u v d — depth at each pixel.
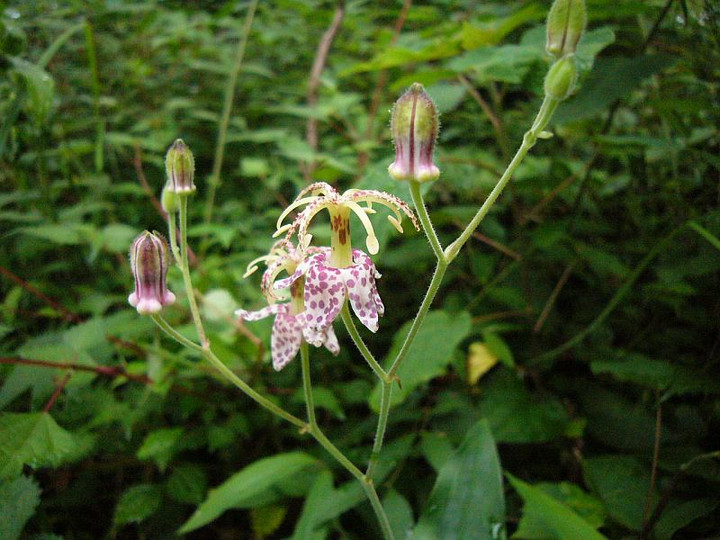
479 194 0.22
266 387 0.19
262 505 0.16
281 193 0.25
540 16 0.16
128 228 0.19
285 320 0.12
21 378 0.14
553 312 0.20
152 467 0.18
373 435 0.18
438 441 0.16
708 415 0.16
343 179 0.24
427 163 0.10
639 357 0.17
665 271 0.17
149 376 0.16
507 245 0.23
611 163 0.24
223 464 0.19
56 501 0.18
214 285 0.19
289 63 0.32
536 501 0.12
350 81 0.30
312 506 0.15
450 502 0.13
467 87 0.19
